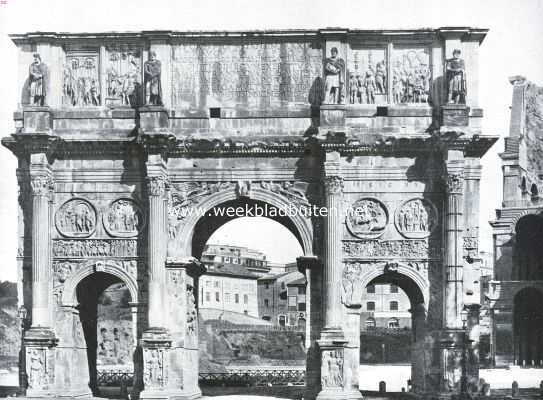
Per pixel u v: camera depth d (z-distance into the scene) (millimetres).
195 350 47250
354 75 45750
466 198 44969
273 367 97062
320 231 44969
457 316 43531
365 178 45156
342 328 44312
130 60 46500
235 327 109562
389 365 98062
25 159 45750
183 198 45500
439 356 43781
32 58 46438
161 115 44594
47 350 43938
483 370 71625
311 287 44750
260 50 46094
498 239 77812
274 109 45625
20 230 45750
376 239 44969
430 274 44781
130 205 45812
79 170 45969
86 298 48031
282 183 45344
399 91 45625
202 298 141750
